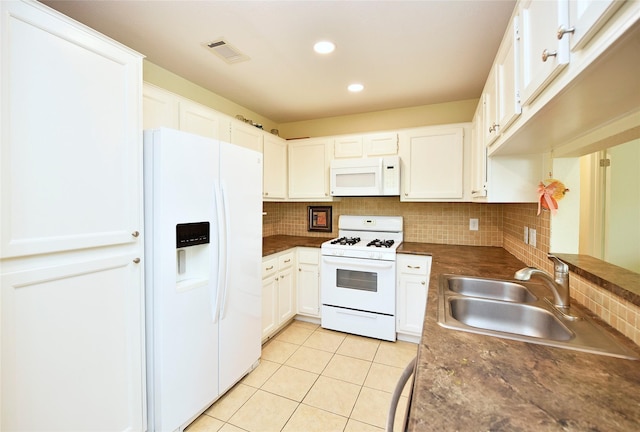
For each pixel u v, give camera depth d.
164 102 1.89
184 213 1.54
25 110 1.02
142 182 1.44
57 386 1.14
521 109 1.08
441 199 2.71
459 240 2.93
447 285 1.59
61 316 1.15
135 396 1.42
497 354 0.85
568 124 1.08
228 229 1.79
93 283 1.25
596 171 1.99
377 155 2.93
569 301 1.22
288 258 2.85
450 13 1.56
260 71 2.25
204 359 1.68
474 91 2.64
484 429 0.55
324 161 3.16
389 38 1.80
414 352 2.41
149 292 1.47
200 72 2.26
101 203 1.26
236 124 2.52
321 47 1.90
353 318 2.72
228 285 1.83
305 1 1.47
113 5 1.50
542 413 0.60
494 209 2.81
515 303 1.29
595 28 0.56
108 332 1.31
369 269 2.62
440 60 2.07
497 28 1.69
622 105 0.87
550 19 0.77
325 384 1.98
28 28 1.02
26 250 1.03
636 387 0.69
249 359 2.07
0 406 0.99
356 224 3.24
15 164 1.00
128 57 1.36
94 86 1.22
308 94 2.71
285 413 1.71
